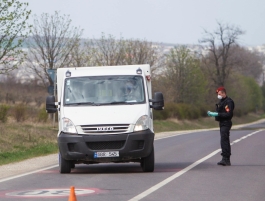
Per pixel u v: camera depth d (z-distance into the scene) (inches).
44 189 1092.5
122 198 949.8
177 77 6717.5
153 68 5629.9
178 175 1280.8
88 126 1302.9
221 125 1496.1
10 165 1684.3
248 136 3024.1
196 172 1339.8
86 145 1296.8
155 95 1373.0
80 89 1396.4
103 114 1323.8
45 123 3243.1
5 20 2359.7
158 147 2297.0
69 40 3853.3
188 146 2311.8
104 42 4933.6
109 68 1456.7
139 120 1314.0
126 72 1429.6
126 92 1385.3
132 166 1577.3
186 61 6747.1
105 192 1024.2
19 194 1028.5
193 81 6811.0
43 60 3823.8
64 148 1310.3
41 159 1882.4
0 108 2839.6
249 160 1637.6
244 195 981.8
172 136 3238.2
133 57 5334.6
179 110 6087.6
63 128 1321.4
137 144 1302.9
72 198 760.3
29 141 2432.3
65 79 1423.5
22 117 3152.1
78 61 3927.2
